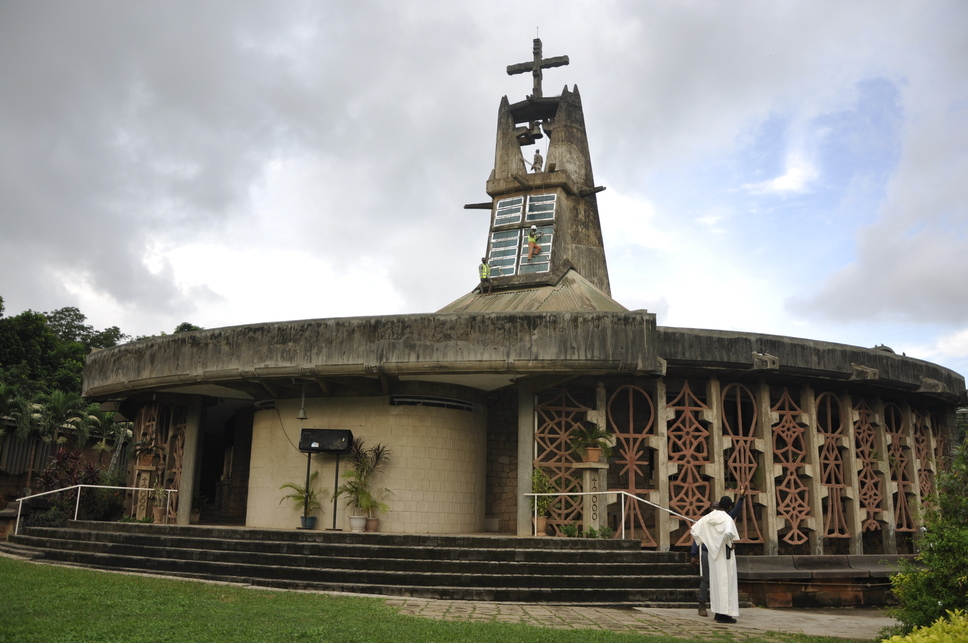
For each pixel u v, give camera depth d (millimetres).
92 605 8906
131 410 24672
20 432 36125
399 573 12703
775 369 16688
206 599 10008
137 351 19156
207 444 30719
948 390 20391
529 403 17281
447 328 15797
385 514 17578
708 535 11578
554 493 16172
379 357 15898
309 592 11977
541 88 29578
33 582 10602
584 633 8828
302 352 16453
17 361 45625
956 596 8125
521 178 27172
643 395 18406
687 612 12125
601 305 24031
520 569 13023
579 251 27312
